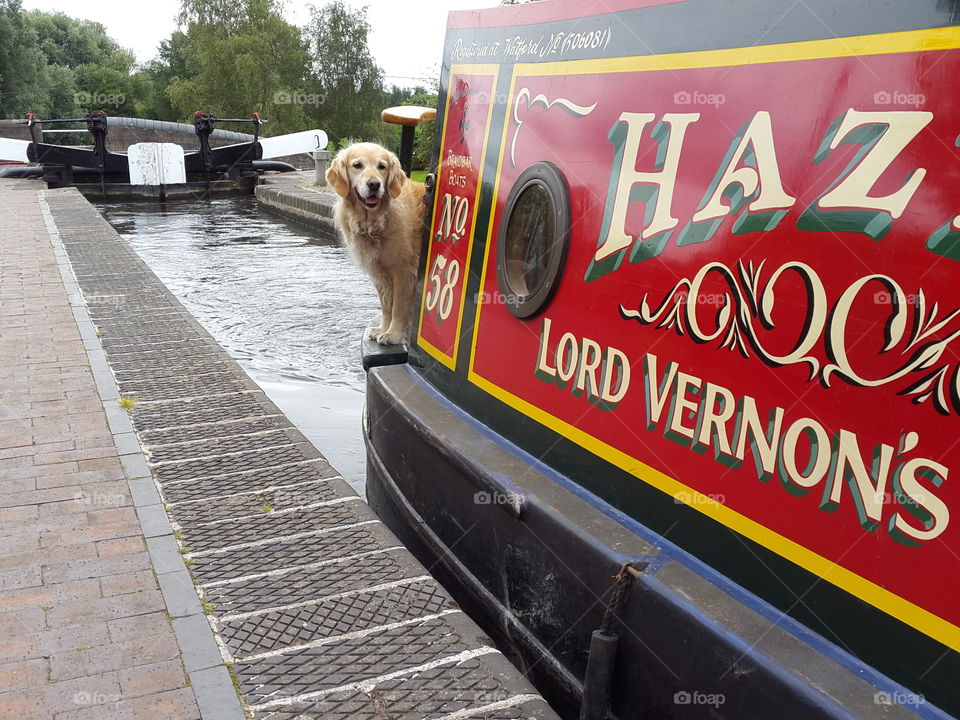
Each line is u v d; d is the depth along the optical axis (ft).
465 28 13.06
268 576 10.74
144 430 15.92
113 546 11.48
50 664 8.91
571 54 9.79
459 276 12.62
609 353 8.75
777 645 6.40
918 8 5.66
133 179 82.02
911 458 5.65
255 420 16.39
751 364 6.93
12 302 27.07
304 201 60.64
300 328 31.09
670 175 7.86
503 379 11.05
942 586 5.51
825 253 6.22
